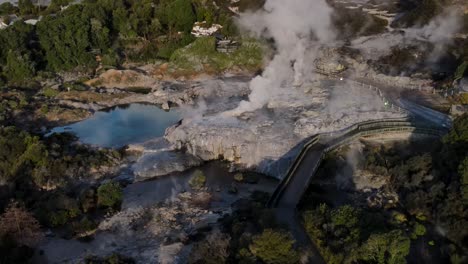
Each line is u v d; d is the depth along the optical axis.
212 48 194.75
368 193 106.69
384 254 75.69
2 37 183.12
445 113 134.38
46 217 103.25
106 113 161.25
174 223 103.62
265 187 117.88
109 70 183.50
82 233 100.62
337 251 80.06
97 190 112.62
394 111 136.62
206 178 122.62
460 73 146.50
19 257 90.00
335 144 119.62
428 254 82.38
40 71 182.12
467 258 75.75
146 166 125.44
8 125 143.62
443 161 101.12
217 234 92.62
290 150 123.56
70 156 126.56
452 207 86.81
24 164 120.44
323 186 112.56
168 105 163.62
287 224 90.75
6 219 94.94
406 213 96.12
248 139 128.88
